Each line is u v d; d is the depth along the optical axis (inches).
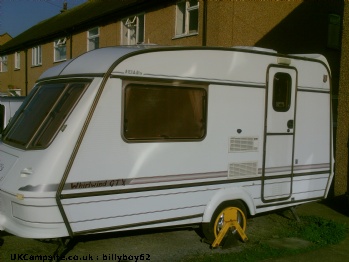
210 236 218.1
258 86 228.8
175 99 200.1
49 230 169.2
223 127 215.6
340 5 572.7
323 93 263.0
